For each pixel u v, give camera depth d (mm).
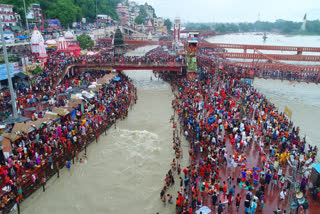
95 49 97062
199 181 24266
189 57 60125
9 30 75062
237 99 46125
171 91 59469
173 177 27031
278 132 31500
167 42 132375
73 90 41500
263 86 67188
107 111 40531
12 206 22016
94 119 36594
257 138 31453
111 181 27094
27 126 28312
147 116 44000
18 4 85750
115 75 56594
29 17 92938
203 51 103938
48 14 110812
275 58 103125
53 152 28172
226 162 26938
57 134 30312
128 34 168500
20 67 47688
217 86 51094
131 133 37250
